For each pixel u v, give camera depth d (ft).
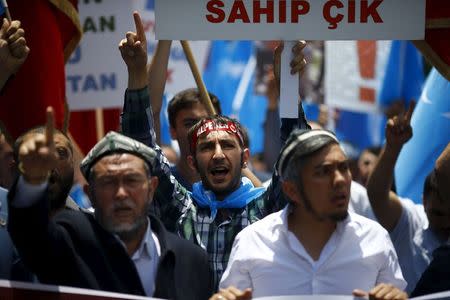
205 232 23.66
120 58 31.17
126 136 21.30
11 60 23.06
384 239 20.67
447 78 24.68
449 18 24.25
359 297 19.47
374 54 38.32
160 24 22.88
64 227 20.01
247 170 26.94
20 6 26.08
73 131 31.94
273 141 39.60
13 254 21.43
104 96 31.30
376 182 25.44
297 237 20.61
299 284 20.39
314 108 42.52
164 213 23.97
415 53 37.81
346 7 22.91
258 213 23.70
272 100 39.55
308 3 22.89
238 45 41.34
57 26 26.55
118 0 31.04
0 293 19.63
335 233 20.52
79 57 31.17
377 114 39.11
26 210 18.71
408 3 22.93
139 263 20.39
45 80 26.08
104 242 20.02
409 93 38.01
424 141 29.40
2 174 25.91
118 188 19.90
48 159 18.31
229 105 41.34
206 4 22.85
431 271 20.88
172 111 28.32
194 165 24.25
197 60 37.22
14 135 26.05
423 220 26.23
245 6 22.89
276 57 23.35
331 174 19.90
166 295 20.13
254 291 20.58
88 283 19.80
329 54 38.99
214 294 20.44
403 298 18.98
